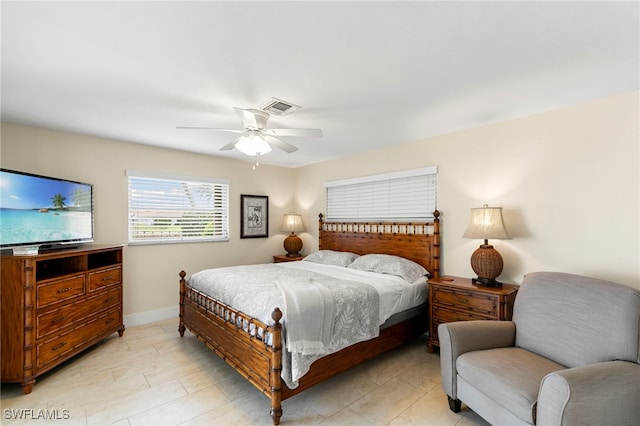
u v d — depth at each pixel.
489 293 2.53
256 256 4.91
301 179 5.27
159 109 2.51
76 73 1.90
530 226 2.69
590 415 1.34
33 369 2.27
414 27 1.45
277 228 5.20
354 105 2.44
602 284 1.82
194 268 4.22
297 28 1.45
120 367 2.64
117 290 3.26
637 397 1.42
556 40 1.56
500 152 2.87
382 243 3.88
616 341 1.62
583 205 2.41
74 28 1.44
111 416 1.98
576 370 1.43
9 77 1.94
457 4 1.29
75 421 1.93
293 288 2.37
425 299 3.19
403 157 3.70
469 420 1.97
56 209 2.83
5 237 2.34
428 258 3.38
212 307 2.76
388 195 3.87
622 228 2.24
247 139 2.38
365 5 1.29
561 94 2.25
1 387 2.31
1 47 1.60
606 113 2.30
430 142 3.43
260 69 1.86
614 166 2.27
